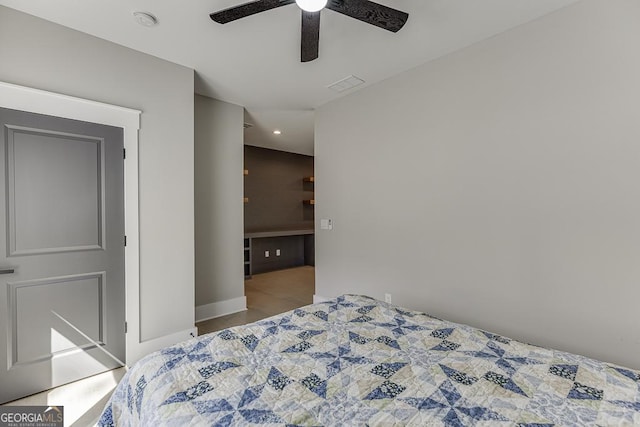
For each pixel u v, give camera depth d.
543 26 1.96
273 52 2.41
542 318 1.99
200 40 2.24
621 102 1.70
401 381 1.08
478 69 2.28
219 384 1.06
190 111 2.67
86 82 2.13
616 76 1.71
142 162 2.39
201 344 1.34
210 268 3.43
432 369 1.16
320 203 3.60
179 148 2.60
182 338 2.60
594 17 1.78
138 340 2.37
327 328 1.54
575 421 0.87
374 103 3.01
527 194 2.05
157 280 2.47
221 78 2.88
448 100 2.45
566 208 1.89
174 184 2.57
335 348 1.33
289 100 3.43
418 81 2.65
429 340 1.41
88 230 2.15
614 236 1.73
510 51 2.11
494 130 2.19
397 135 2.81
